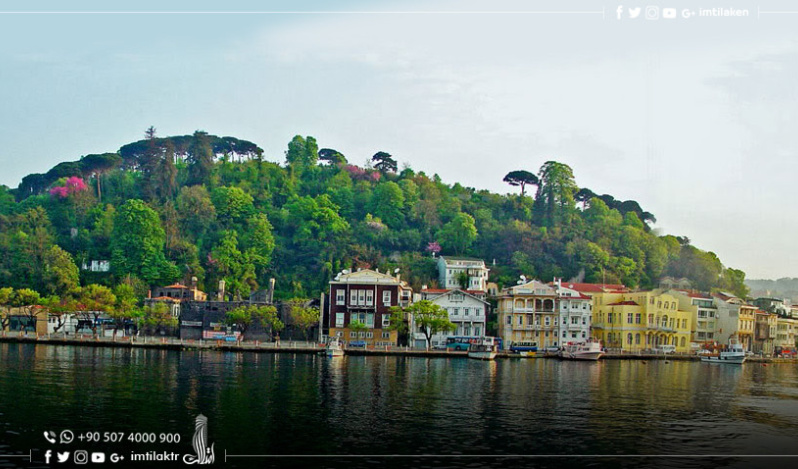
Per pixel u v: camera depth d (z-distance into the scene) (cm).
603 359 18900
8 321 19912
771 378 14900
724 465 6975
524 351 18812
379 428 7875
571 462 6869
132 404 8762
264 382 10969
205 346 17238
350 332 19450
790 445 7825
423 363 15438
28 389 9512
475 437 7606
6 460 6506
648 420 8831
